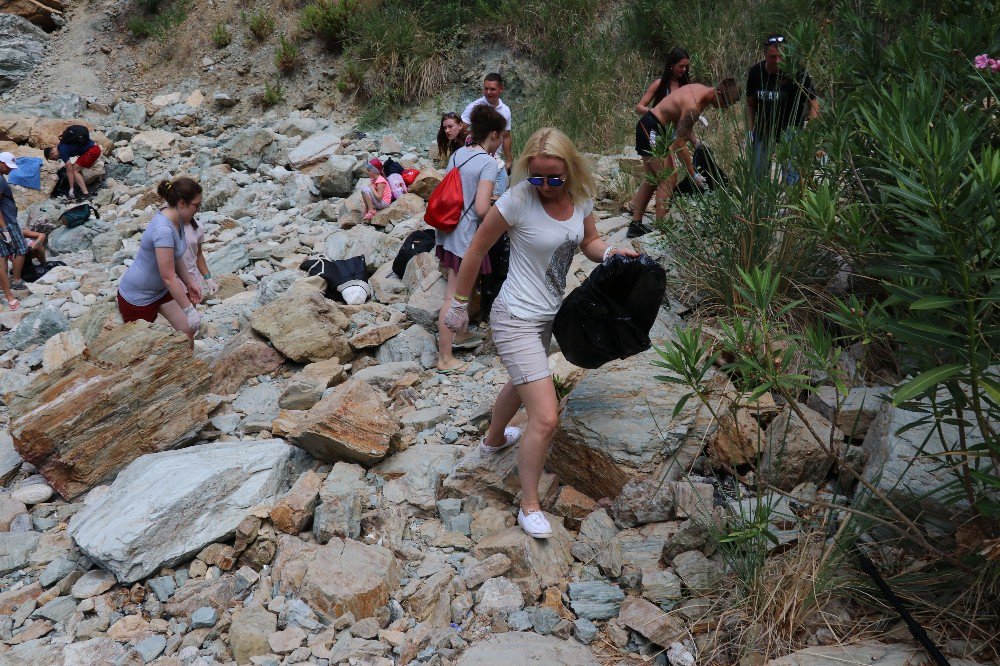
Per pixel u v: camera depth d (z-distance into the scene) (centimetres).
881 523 301
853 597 306
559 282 346
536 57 1211
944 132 270
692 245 502
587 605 325
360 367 565
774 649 290
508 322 344
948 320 258
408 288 658
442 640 314
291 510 381
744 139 555
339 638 320
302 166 1071
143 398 456
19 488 452
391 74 1242
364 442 421
